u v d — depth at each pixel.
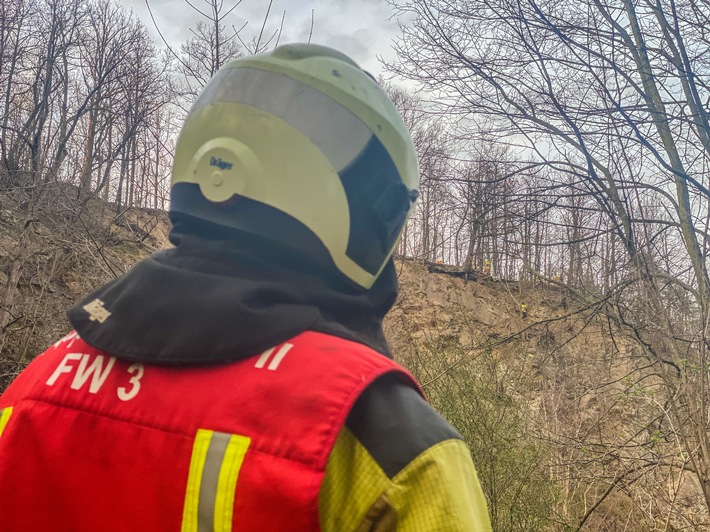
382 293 1.06
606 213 5.87
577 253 6.46
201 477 0.69
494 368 7.62
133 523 0.72
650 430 5.88
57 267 8.40
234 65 0.99
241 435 0.70
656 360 5.16
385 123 0.97
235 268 0.83
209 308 0.76
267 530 0.65
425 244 14.48
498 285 14.97
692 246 5.28
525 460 7.04
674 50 5.43
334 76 0.95
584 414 7.58
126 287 0.87
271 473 0.66
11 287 7.52
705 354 4.61
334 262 0.89
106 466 0.77
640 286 5.62
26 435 0.84
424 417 0.73
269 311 0.77
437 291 13.97
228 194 0.86
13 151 11.89
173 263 0.85
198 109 0.97
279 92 0.92
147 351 0.78
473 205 6.42
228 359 0.75
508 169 6.36
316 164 0.88
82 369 0.87
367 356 0.75
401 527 0.67
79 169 11.31
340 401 0.69
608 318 6.18
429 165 6.59
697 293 5.14
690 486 6.02
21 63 15.48
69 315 0.92
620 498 7.36
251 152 0.87
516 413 7.36
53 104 15.05
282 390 0.71
